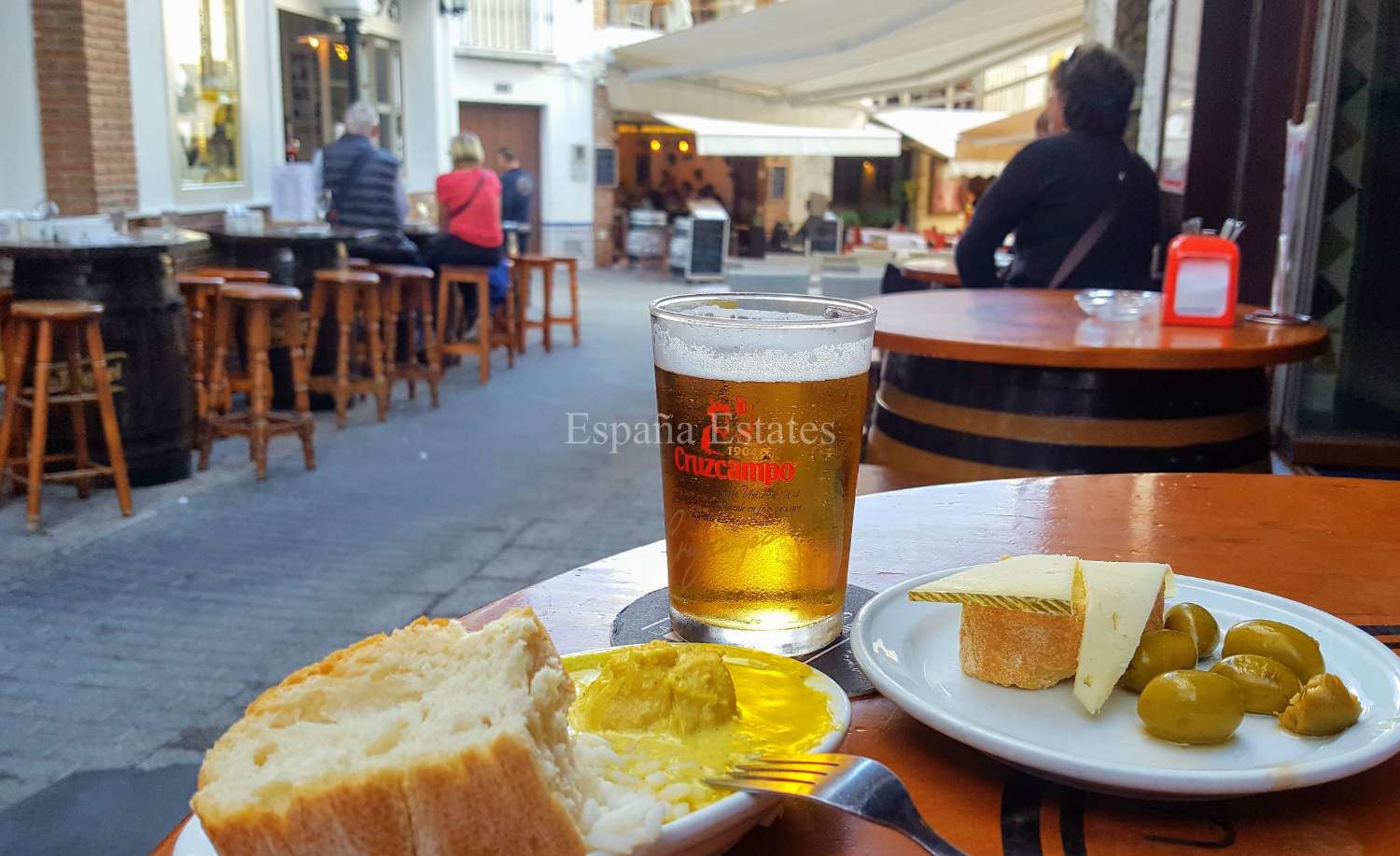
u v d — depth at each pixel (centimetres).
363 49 1210
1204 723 72
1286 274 296
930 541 126
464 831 52
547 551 452
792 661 79
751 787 60
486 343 832
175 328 526
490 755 51
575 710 72
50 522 470
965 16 744
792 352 85
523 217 1309
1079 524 133
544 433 666
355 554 443
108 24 725
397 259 782
